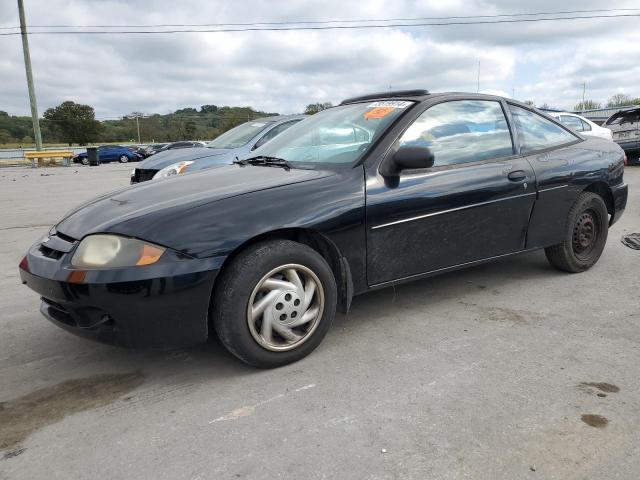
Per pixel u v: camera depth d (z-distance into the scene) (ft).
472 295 13.21
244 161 12.56
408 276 11.11
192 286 8.55
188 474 6.78
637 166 46.26
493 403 8.21
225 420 7.99
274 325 9.32
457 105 12.24
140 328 8.52
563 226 13.84
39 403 8.71
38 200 36.14
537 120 13.88
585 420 7.70
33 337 11.49
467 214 11.63
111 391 9.06
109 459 7.16
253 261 8.96
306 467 6.82
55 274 8.66
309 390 8.78
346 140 11.60
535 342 10.40
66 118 282.77
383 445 7.23
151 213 8.95
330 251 10.19
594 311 11.95
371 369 9.45
